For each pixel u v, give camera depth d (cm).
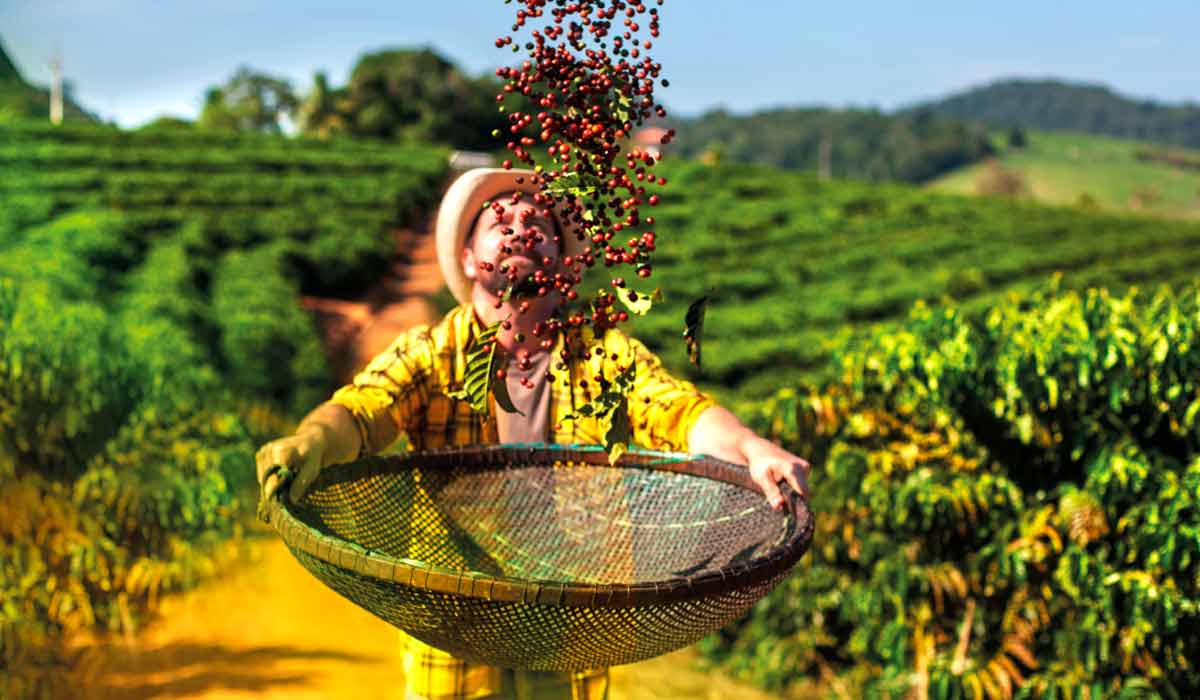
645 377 271
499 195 265
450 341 271
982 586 444
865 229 3256
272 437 951
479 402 204
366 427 253
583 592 168
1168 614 364
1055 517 404
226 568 618
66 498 558
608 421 207
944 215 3569
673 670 543
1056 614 422
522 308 207
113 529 579
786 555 193
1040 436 399
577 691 271
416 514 252
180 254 1612
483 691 267
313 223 2170
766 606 525
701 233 2822
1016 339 393
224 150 3412
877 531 470
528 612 173
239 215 2075
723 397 1081
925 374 423
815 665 524
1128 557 390
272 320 1209
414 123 5659
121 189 2420
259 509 209
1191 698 387
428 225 2880
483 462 262
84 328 604
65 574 548
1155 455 379
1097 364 371
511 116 195
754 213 3234
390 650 557
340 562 176
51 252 1266
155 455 612
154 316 1103
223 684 485
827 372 499
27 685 468
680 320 1443
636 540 255
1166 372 367
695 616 182
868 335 474
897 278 2328
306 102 5594
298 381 1172
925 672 446
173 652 518
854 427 463
